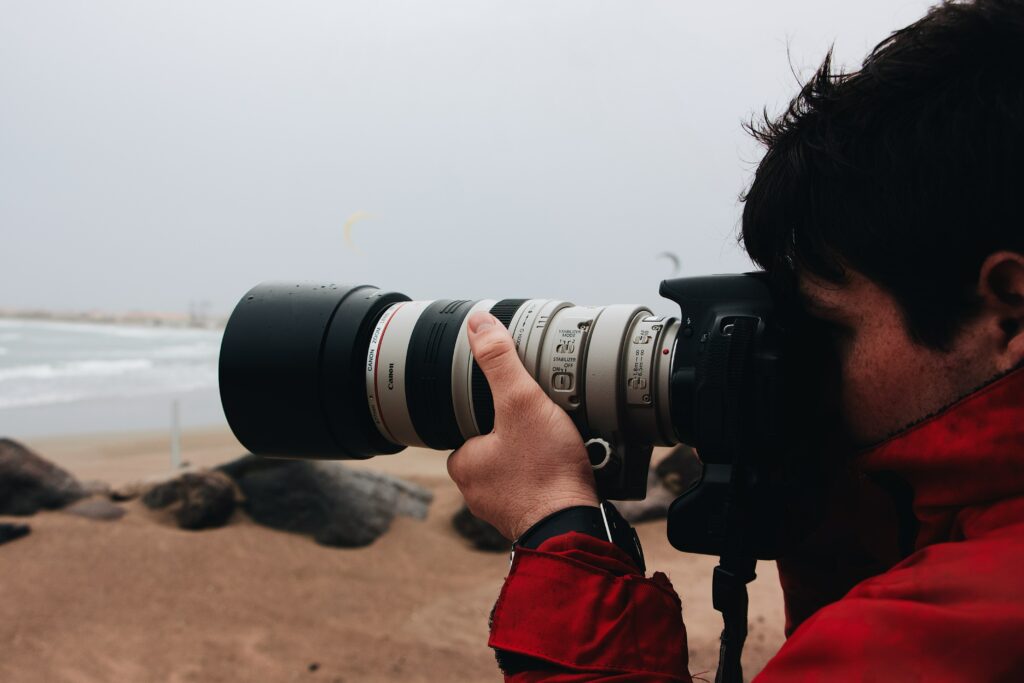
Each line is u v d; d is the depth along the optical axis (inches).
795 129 32.5
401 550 219.1
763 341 38.7
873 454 31.0
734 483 38.6
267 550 207.9
